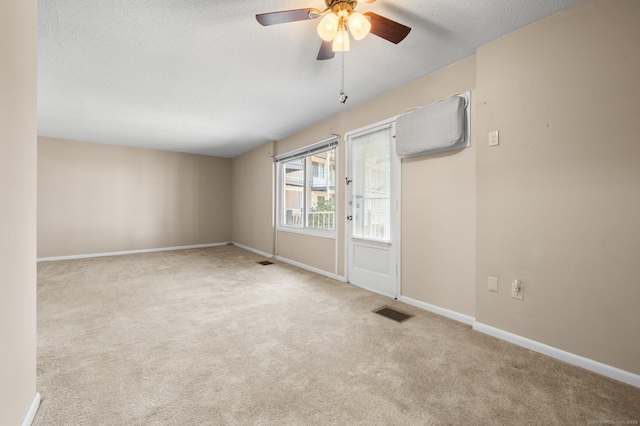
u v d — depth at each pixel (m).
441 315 2.69
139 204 6.22
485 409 1.45
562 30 1.91
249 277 4.11
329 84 3.03
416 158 2.93
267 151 5.76
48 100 3.46
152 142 5.74
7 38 1.10
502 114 2.20
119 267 4.72
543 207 2.00
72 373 1.74
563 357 1.90
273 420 1.37
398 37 1.86
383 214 3.32
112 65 2.61
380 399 1.52
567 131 1.89
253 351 2.03
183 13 1.91
